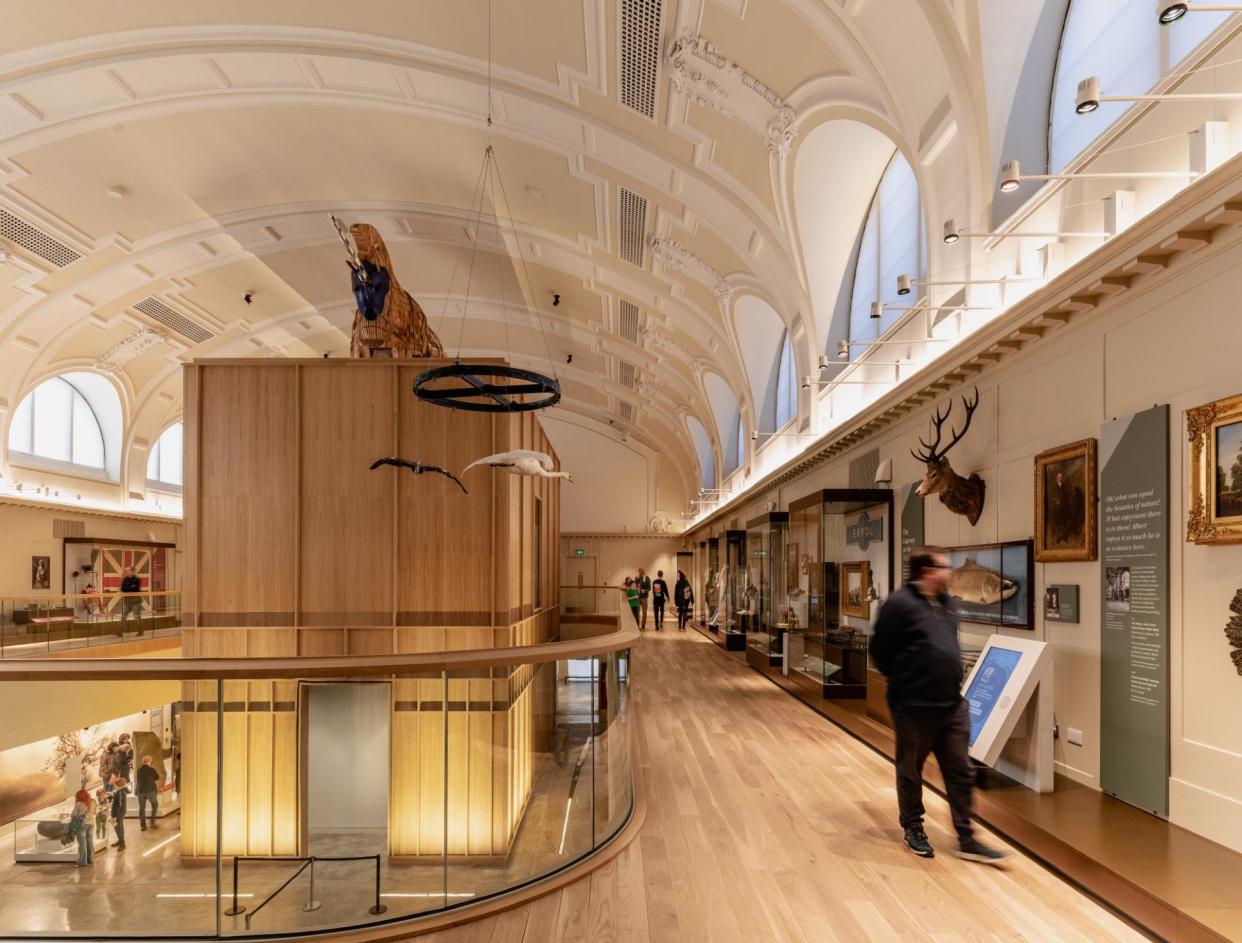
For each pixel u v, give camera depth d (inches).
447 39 349.4
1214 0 162.1
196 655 268.1
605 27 308.3
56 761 120.2
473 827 134.5
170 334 691.4
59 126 412.2
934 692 155.0
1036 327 202.4
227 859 124.0
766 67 292.4
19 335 587.5
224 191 506.3
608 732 164.1
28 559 651.5
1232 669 141.3
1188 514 150.7
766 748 254.2
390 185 502.0
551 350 813.2
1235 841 138.9
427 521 271.6
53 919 119.9
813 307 406.6
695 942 119.9
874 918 127.3
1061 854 144.9
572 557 1073.5
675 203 418.3
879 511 336.8
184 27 351.9
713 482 909.2
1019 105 229.5
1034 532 209.3
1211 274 148.8
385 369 275.1
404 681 132.6
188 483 270.7
